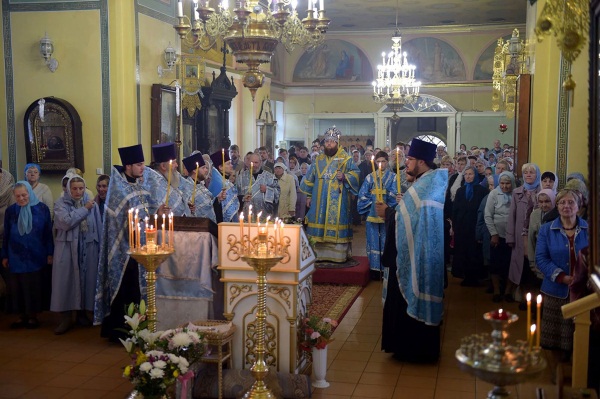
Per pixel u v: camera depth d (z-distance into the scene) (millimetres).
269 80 22562
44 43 10945
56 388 5816
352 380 6016
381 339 7078
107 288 7094
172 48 12227
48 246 7777
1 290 8438
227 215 8281
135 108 11188
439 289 6352
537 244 6242
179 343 4742
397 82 19156
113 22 10898
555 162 8938
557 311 6105
